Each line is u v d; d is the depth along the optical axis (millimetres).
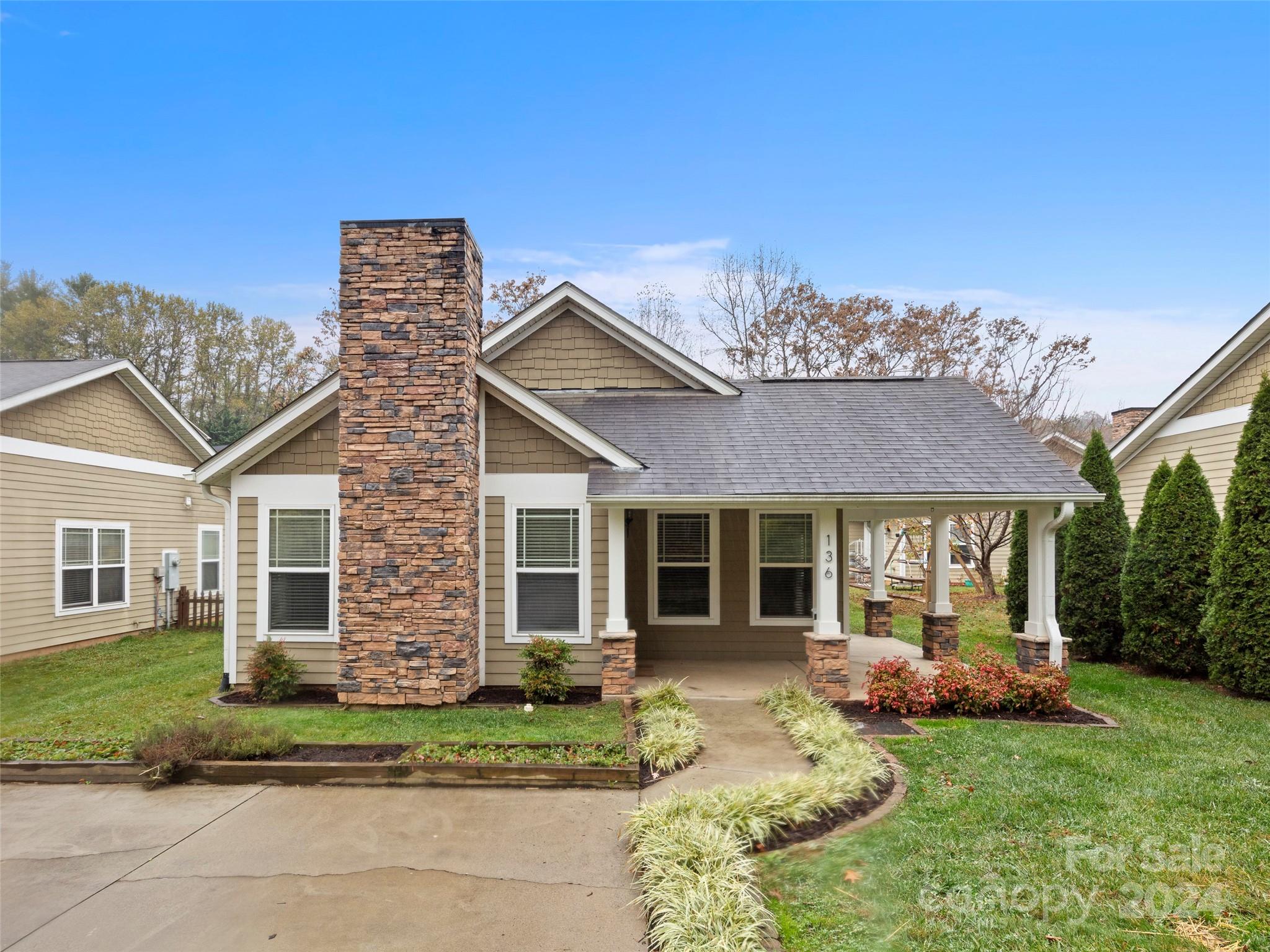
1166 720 7824
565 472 9148
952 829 4836
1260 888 4043
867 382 12383
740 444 9898
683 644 11148
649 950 3592
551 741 6715
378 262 8484
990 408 11125
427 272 8469
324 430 9078
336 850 4723
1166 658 10359
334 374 8820
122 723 7633
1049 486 8742
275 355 32344
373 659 8289
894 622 16156
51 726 7551
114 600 14289
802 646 11117
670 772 6113
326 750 6469
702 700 8617
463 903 4051
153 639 14219
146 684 9805
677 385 11961
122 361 14039
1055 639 8922
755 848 4582
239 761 6117
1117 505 12102
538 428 9188
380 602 8320
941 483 8812
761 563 11195
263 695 8508
